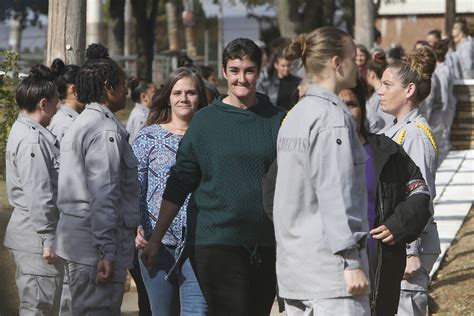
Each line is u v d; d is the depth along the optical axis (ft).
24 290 38.52
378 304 32.94
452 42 121.29
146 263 38.19
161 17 328.90
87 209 36.24
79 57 56.70
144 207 40.70
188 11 242.58
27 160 38.34
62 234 36.50
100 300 36.47
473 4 228.02
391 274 33.09
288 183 29.43
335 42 29.63
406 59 37.68
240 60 36.70
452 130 112.37
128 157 36.86
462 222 72.43
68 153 36.19
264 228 36.32
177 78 41.45
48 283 38.75
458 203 80.23
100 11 196.34
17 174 38.81
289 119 29.73
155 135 41.11
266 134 36.60
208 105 40.16
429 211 33.40
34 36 191.93
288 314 30.14
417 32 245.45
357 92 33.65
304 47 29.91
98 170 35.86
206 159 36.58
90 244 36.27
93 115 36.32
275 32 197.88
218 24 274.36
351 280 28.50
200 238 36.55
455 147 112.27
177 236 39.42
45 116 39.37
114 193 35.94
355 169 29.07
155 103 42.22
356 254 28.63
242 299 36.37
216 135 36.55
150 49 181.47
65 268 38.52
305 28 168.76
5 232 38.93
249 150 36.29
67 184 36.22
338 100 29.35
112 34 188.65
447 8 174.50
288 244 29.50
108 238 35.91
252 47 36.81
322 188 28.60
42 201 38.40
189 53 260.83
